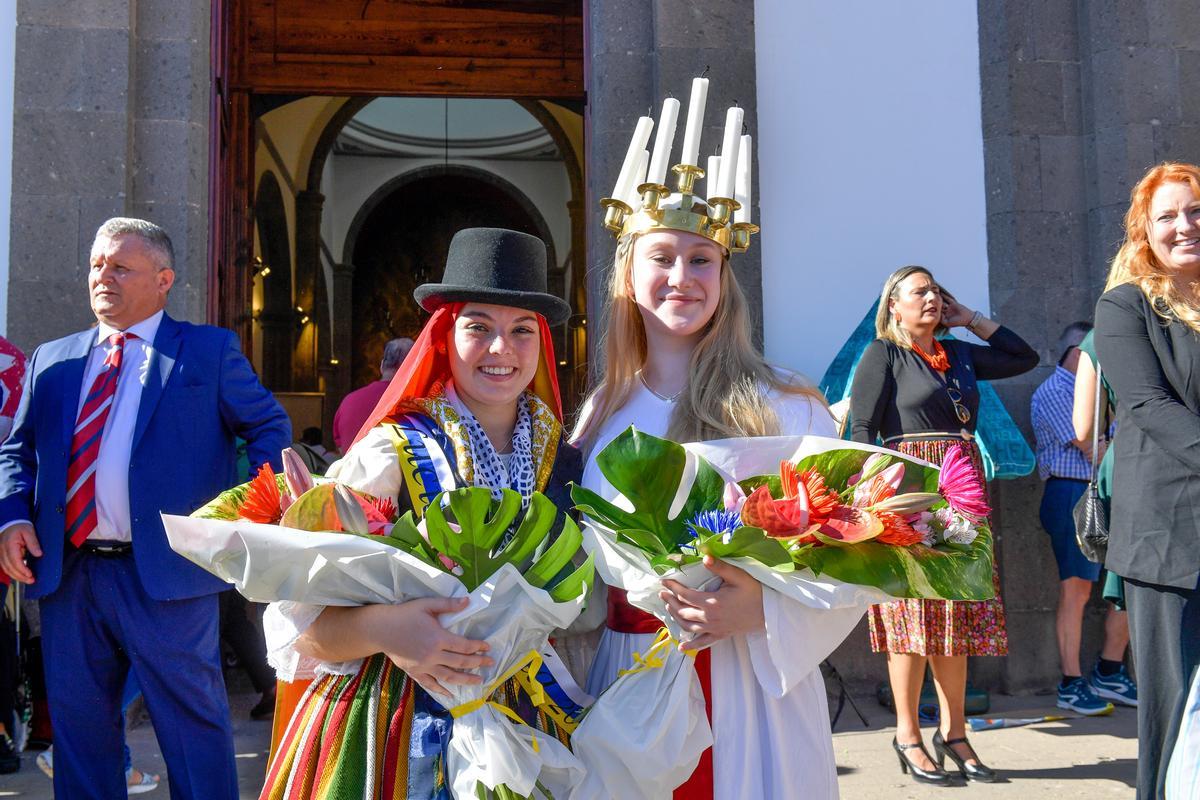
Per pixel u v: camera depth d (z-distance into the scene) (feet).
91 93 17.16
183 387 10.98
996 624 13.38
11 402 13.24
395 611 5.91
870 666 18.08
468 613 5.86
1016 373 15.51
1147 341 9.60
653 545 6.20
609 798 6.21
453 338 6.91
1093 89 19.35
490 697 6.14
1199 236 9.52
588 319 18.35
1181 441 9.11
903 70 19.42
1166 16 19.29
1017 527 18.51
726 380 7.04
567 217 70.74
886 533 5.99
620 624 6.82
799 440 6.56
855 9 19.36
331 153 68.44
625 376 7.49
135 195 17.43
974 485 6.24
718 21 18.45
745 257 18.63
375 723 6.18
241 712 18.10
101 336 11.35
